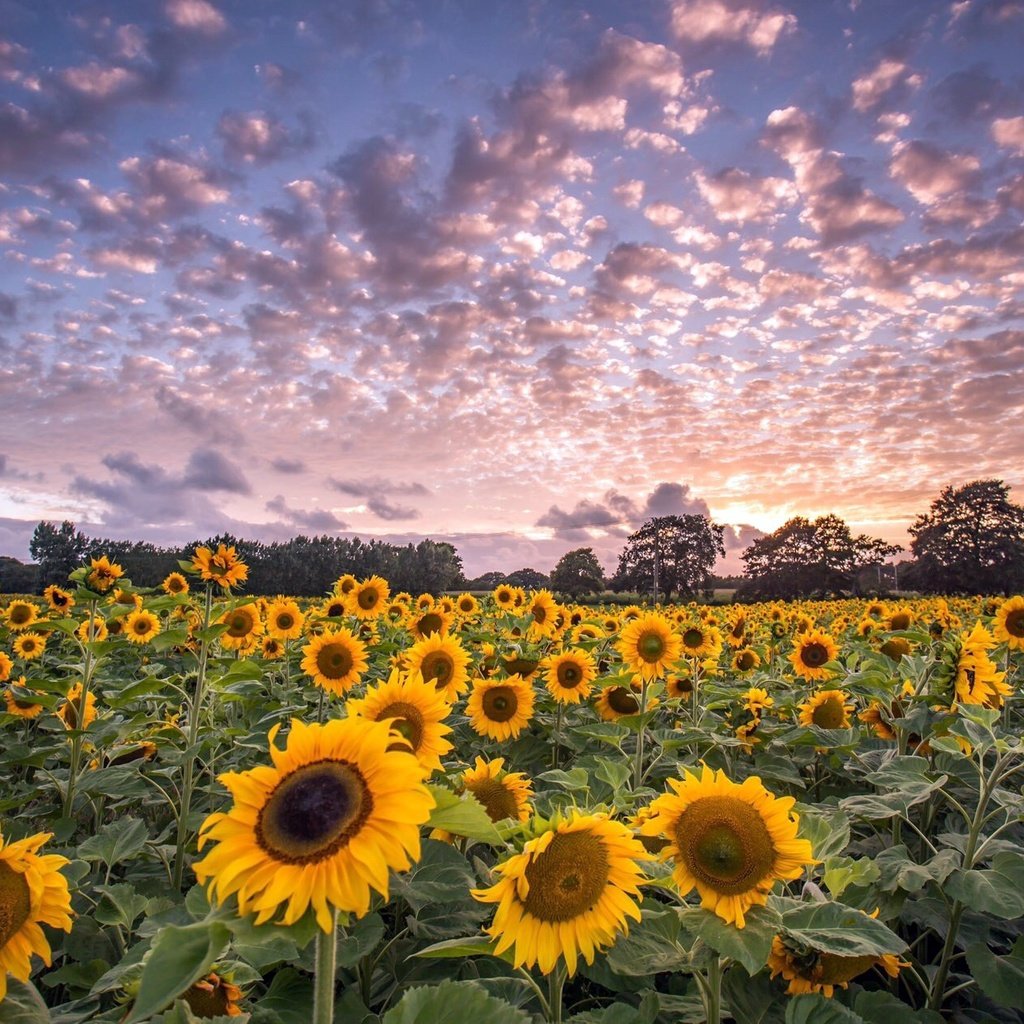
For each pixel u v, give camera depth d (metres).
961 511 85.06
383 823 1.92
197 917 2.81
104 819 7.09
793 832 2.88
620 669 8.67
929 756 6.34
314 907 1.81
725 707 9.27
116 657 13.39
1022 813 4.21
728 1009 3.49
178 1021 2.59
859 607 30.20
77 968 3.65
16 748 6.56
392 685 3.44
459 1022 2.10
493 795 4.23
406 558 53.47
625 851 2.75
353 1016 3.28
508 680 7.47
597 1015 3.00
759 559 98.81
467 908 3.89
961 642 6.18
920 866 4.17
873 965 3.84
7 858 2.58
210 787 6.43
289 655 11.74
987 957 3.84
